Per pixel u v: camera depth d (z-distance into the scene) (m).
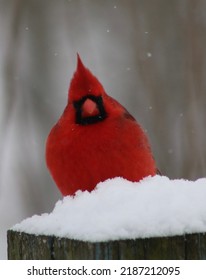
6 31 12.13
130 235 4.36
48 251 4.59
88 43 12.20
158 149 10.48
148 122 10.73
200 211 4.55
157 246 4.37
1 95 12.12
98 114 5.97
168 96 10.74
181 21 10.89
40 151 11.71
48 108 11.95
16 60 11.72
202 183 5.00
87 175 6.00
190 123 10.48
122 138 5.98
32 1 11.96
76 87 5.97
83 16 12.26
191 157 10.37
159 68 10.86
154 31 10.95
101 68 12.16
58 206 4.96
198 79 10.62
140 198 4.73
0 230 11.18
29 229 4.80
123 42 12.09
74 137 5.92
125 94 11.55
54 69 12.12
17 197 11.62
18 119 11.87
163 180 5.10
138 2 11.10
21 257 4.83
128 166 6.02
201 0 10.90
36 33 12.02
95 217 4.55
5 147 11.75
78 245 4.41
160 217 4.48
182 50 10.80
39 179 11.50
